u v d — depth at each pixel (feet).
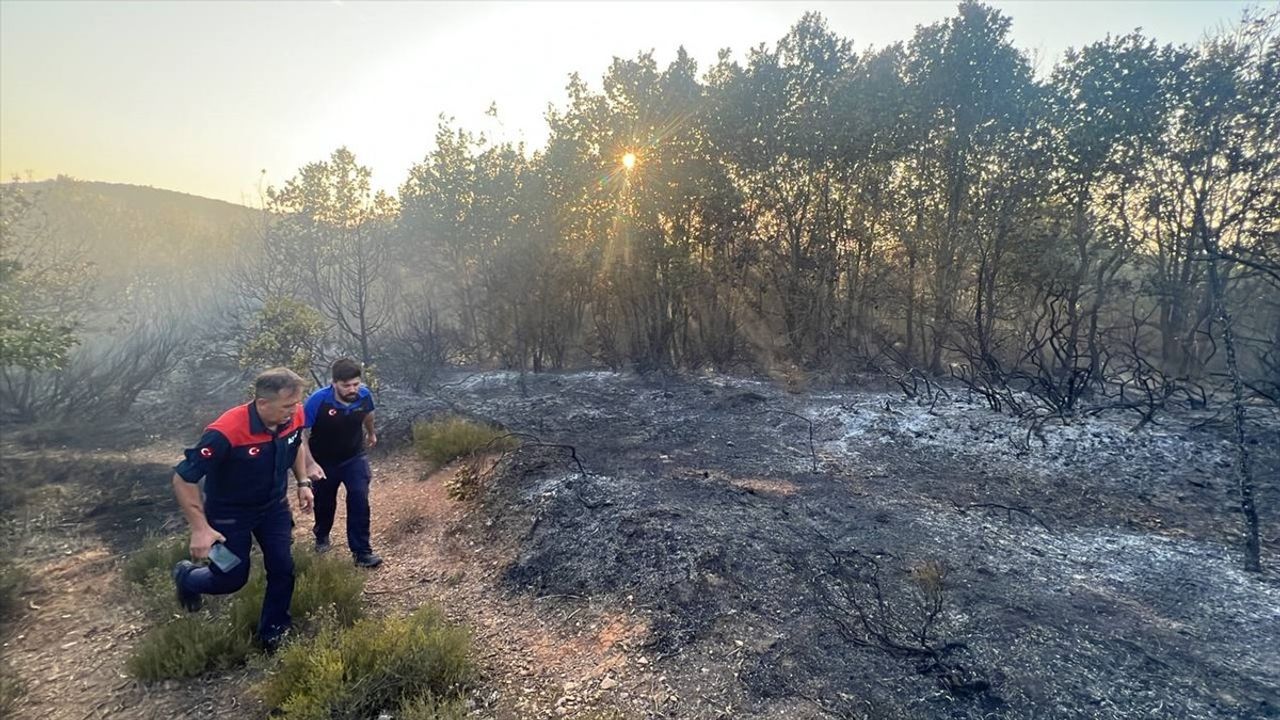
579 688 9.56
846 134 36.11
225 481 9.75
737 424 26.08
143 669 9.93
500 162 43.52
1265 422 21.90
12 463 20.90
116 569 14.06
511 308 41.98
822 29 38.63
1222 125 28.76
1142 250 32.81
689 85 40.68
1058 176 32.63
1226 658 9.78
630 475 18.52
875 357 35.99
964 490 18.22
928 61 35.55
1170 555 13.96
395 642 9.76
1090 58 31.81
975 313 34.65
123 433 25.84
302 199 39.04
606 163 41.45
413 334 44.37
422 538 15.78
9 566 13.87
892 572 12.55
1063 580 12.53
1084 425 22.79
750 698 8.99
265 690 9.04
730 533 13.74
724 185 39.14
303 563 12.78
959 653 9.71
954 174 35.58
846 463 20.85
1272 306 28.04
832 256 38.81
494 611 12.16
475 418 25.57
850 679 9.23
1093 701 8.63
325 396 13.67
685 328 40.19
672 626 10.81
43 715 9.21
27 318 20.95
